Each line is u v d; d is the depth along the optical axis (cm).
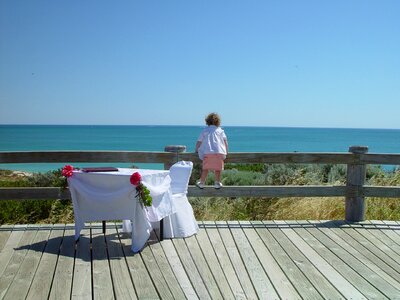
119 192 500
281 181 959
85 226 598
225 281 412
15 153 586
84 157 605
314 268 452
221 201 832
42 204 789
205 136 630
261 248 517
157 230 572
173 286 397
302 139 9300
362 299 376
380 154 637
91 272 430
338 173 1027
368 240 559
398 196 639
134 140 7969
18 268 438
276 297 378
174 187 577
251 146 6781
